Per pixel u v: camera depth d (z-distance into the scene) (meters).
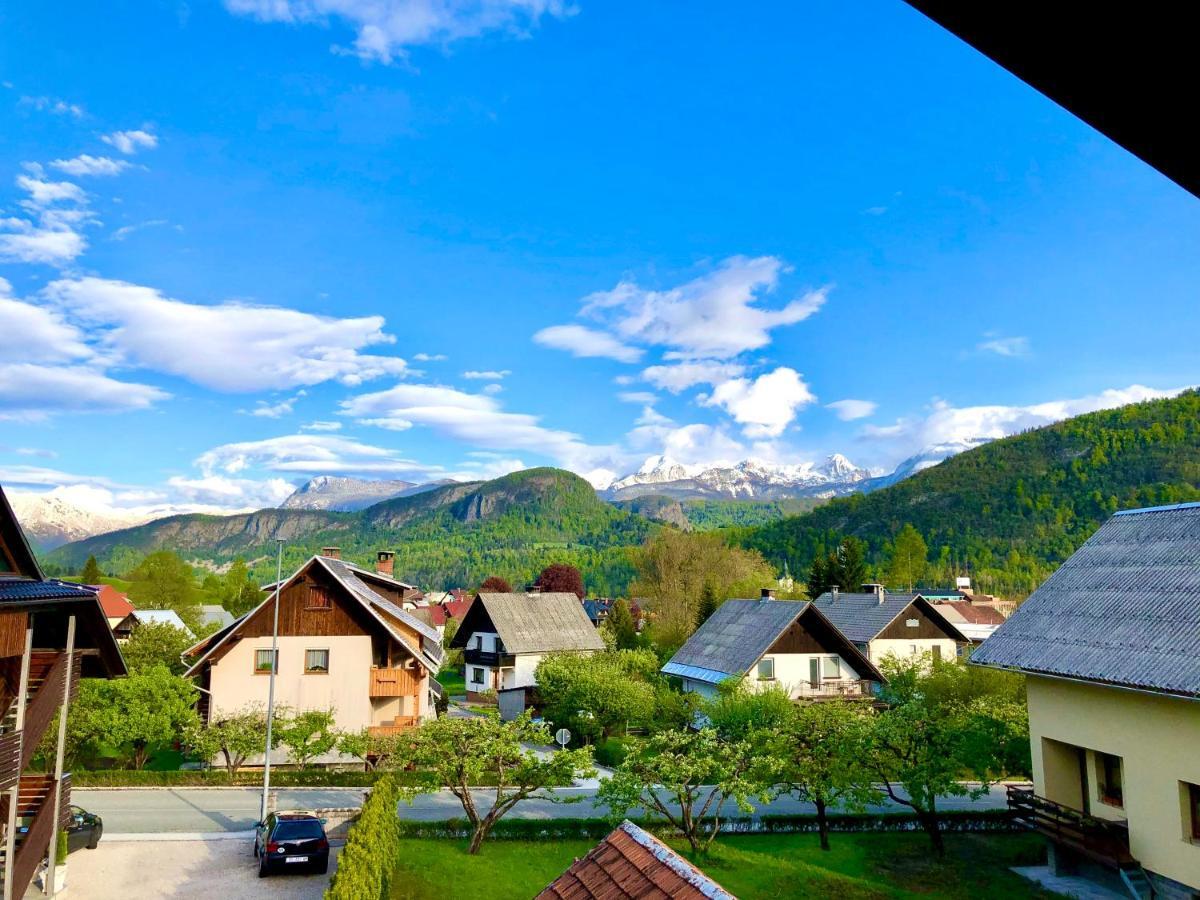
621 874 12.34
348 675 41.81
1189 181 1.94
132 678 38.03
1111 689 22.42
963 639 62.06
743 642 51.75
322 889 22.72
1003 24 1.63
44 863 22.17
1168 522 25.61
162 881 23.09
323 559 41.91
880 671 51.50
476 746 26.91
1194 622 21.00
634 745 27.62
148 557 144.88
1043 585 27.42
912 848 28.39
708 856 26.67
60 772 21.14
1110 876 23.67
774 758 27.45
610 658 57.53
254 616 41.59
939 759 26.80
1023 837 29.92
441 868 24.91
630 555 94.25
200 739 37.22
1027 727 31.19
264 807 29.23
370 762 40.16
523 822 29.33
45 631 22.39
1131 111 1.77
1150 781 21.06
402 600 60.00
